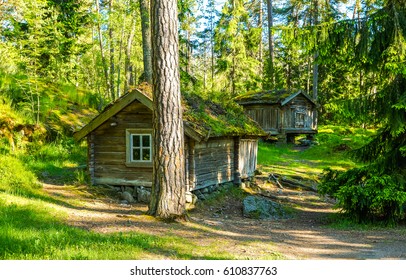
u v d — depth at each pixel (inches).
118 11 903.7
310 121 1370.6
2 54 772.6
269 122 1274.6
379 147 451.2
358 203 422.0
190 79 799.1
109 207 434.0
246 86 1517.0
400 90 408.8
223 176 574.6
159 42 364.2
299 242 351.3
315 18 1421.0
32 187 453.4
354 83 1636.3
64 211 373.7
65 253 241.3
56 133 653.3
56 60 880.3
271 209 505.7
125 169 506.3
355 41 417.7
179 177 379.6
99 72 1076.5
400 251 321.4
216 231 361.4
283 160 895.1
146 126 494.9
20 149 583.2
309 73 1777.8
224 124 548.4
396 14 395.2
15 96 676.1
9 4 724.7
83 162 610.5
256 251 298.2
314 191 669.3
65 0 957.2
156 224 353.4
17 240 256.5
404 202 419.5
